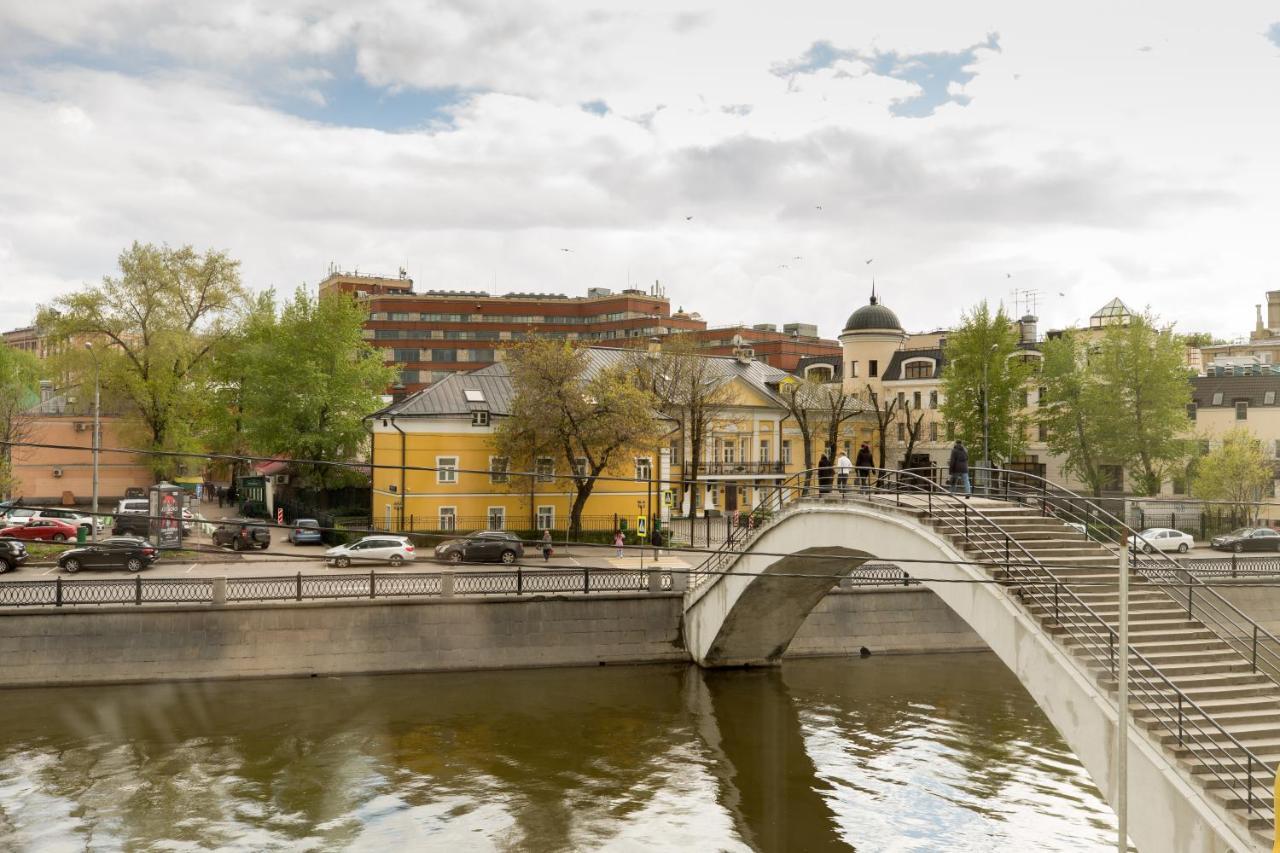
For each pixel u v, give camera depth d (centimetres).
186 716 2909
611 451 5106
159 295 6131
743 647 3528
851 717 3041
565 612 3562
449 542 4431
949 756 2695
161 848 2066
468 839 2136
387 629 3394
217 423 6731
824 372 8931
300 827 2181
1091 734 1775
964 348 6062
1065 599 1989
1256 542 4822
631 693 3259
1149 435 5766
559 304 12131
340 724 2873
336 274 12444
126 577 3828
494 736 2806
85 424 6631
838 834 2188
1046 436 7131
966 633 3931
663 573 3747
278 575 3981
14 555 3959
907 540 2386
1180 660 1845
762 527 3158
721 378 6406
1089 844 2134
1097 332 7356
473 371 5688
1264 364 7519
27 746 2647
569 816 2269
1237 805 1477
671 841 2145
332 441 5934
